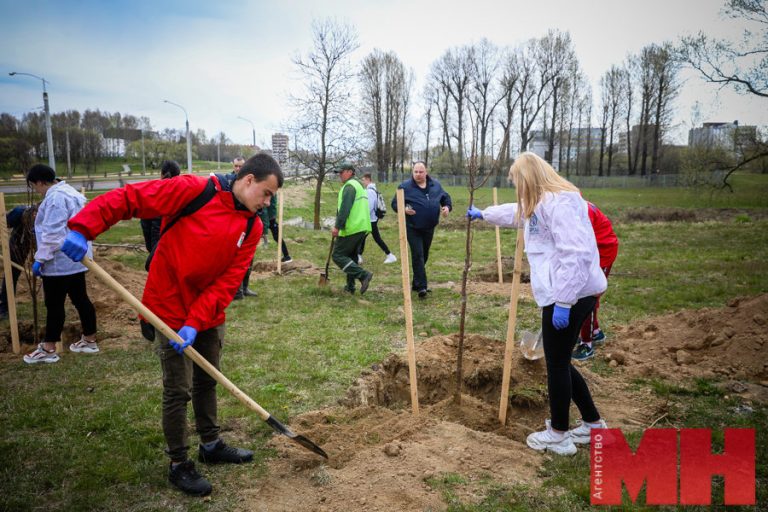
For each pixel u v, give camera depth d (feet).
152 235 22.29
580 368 15.93
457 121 188.65
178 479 10.11
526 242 11.23
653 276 31.48
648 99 195.11
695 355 16.70
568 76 191.42
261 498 9.90
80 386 15.39
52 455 11.44
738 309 17.63
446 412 13.61
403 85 199.82
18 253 21.31
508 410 14.17
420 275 26.48
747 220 68.03
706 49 63.72
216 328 10.67
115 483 10.44
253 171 9.73
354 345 18.79
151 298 9.88
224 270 10.28
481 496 9.72
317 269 35.65
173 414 9.93
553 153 211.82
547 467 10.88
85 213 8.72
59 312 17.61
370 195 38.09
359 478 10.25
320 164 73.26
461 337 13.53
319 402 14.21
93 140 226.99
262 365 16.87
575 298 10.24
